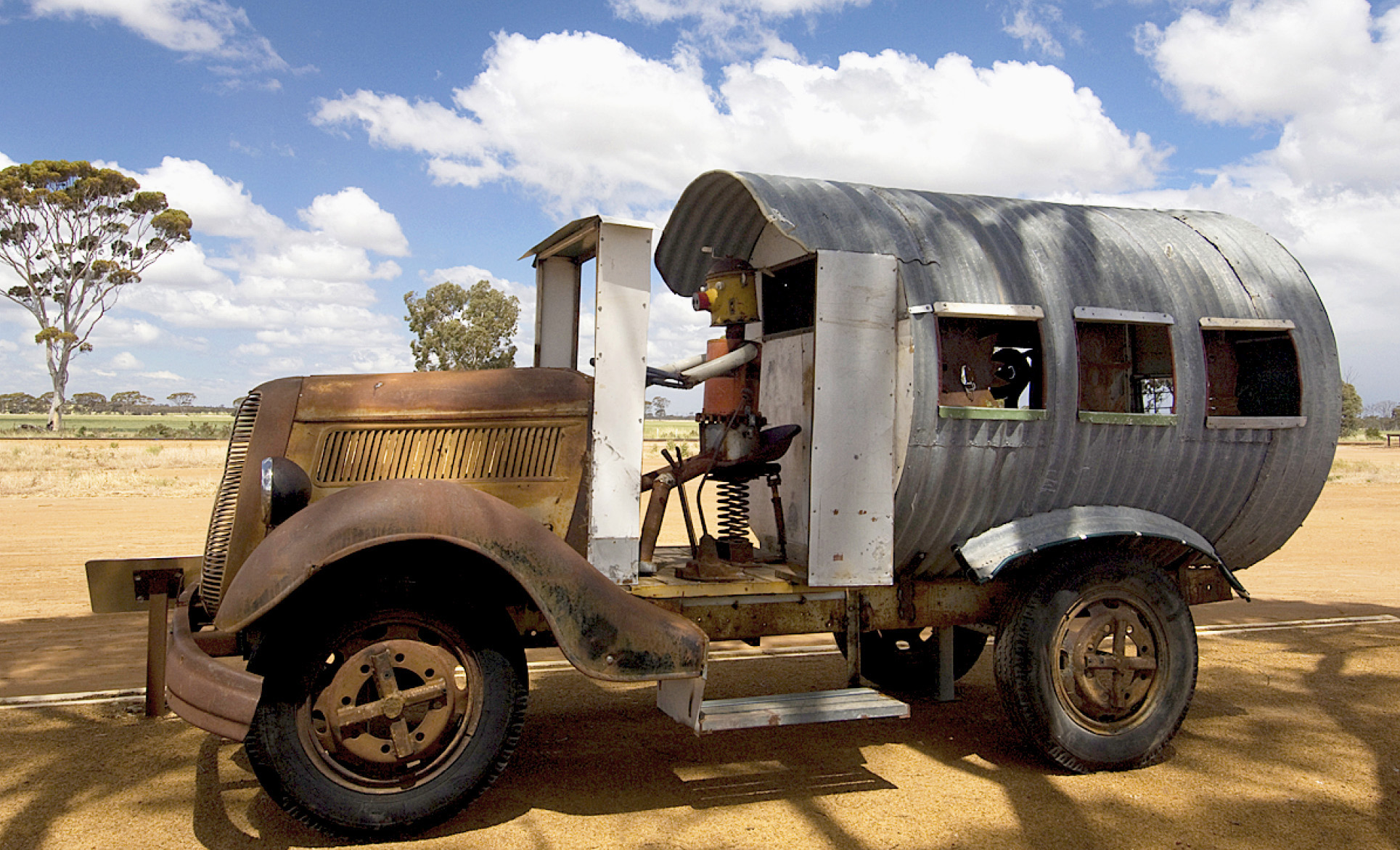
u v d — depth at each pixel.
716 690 6.34
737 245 5.90
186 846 3.75
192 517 16.94
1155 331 5.43
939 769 4.85
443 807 3.79
